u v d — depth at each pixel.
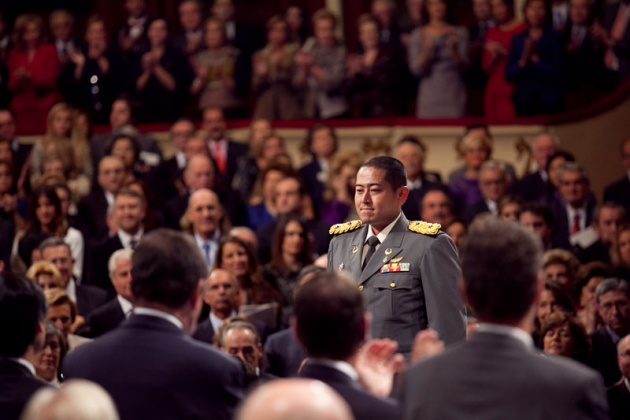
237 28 28.02
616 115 25.58
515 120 25.61
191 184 22.66
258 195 23.47
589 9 25.41
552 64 25.33
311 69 26.53
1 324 8.05
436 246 10.84
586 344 14.61
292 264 19.03
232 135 26.91
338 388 6.98
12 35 28.62
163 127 26.98
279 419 4.59
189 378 7.53
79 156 24.94
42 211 19.98
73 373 7.68
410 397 6.67
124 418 7.46
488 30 26.11
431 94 26.11
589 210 21.77
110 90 27.59
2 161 22.16
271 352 15.42
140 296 7.81
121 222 19.92
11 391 7.91
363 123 26.23
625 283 15.83
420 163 22.70
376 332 10.87
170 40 27.75
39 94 27.83
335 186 22.70
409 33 27.06
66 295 15.38
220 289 16.16
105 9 32.31
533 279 6.70
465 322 10.76
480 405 6.45
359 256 11.18
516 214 20.27
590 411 6.36
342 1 31.09
